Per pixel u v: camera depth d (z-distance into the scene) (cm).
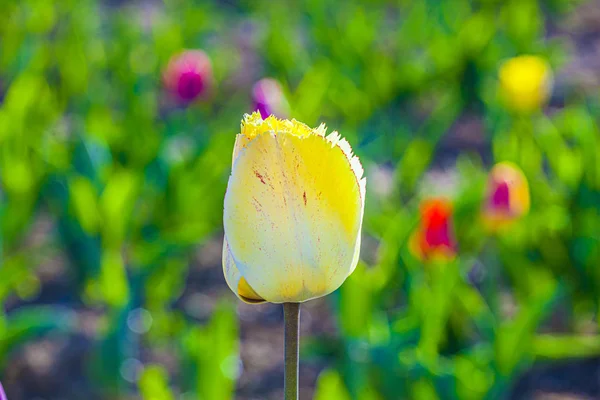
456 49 284
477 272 205
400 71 276
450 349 162
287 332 82
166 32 314
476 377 148
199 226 169
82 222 172
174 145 215
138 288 167
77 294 206
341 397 122
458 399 147
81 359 179
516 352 145
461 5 368
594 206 176
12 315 197
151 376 126
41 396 172
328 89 259
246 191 80
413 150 217
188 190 186
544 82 209
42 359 179
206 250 229
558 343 164
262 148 80
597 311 179
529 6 312
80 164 181
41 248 205
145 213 190
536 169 190
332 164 80
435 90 311
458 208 174
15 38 317
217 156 195
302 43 369
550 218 178
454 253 149
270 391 174
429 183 233
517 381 175
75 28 311
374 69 276
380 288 161
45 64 273
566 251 178
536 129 229
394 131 275
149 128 219
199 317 196
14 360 178
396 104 279
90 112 238
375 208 189
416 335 152
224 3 458
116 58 296
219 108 311
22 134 192
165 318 178
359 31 293
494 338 150
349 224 81
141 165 192
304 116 213
